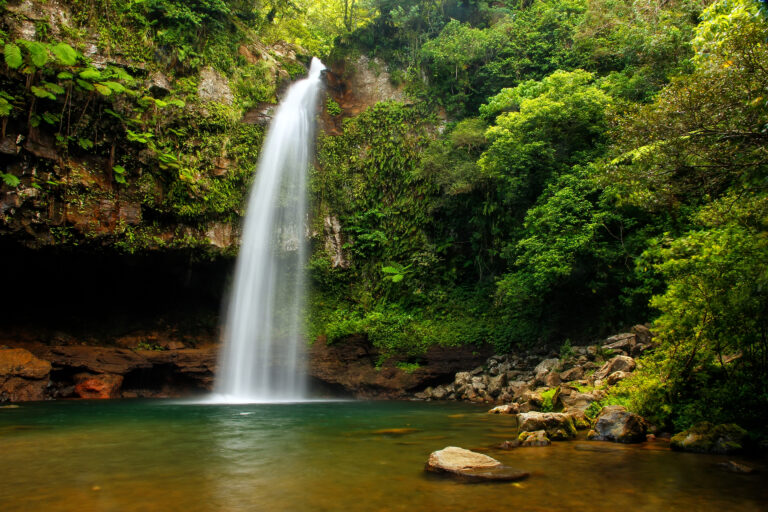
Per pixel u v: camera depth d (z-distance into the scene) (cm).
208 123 2144
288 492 481
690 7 1834
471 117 2656
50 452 699
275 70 2498
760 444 669
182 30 2138
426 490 486
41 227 1772
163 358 1983
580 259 1647
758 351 805
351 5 3030
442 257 2380
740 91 642
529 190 1992
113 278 2097
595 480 520
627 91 1872
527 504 437
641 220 1630
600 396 984
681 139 702
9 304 2003
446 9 2881
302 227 2389
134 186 1950
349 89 2816
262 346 2166
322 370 2048
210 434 882
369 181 2525
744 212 754
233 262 2220
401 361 2019
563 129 1900
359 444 767
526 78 2511
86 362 1872
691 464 593
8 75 1669
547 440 729
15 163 1709
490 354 1955
